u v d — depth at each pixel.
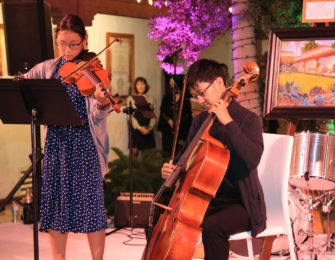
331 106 4.19
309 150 3.83
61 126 3.22
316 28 4.26
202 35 8.94
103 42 8.84
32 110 2.96
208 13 8.75
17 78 2.88
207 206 2.83
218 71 2.94
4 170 7.11
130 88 9.32
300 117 4.25
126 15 8.82
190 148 3.02
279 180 3.12
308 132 3.85
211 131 3.09
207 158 2.79
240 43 5.90
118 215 5.36
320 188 4.05
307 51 4.28
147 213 5.32
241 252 4.01
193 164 2.95
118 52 9.09
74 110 2.94
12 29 5.40
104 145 3.26
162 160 6.46
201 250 3.97
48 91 2.89
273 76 4.34
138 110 5.22
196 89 2.94
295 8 6.04
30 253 4.46
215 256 2.82
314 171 3.80
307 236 4.34
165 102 8.40
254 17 5.89
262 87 6.63
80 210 3.22
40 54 5.39
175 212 2.82
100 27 8.78
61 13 7.38
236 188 3.00
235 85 2.95
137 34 9.43
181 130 8.27
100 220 3.26
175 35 8.71
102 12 8.24
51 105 2.95
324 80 4.23
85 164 3.22
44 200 3.27
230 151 2.97
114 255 4.37
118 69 9.10
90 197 3.22
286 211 3.10
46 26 5.45
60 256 3.31
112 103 3.09
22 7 5.35
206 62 2.95
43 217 3.27
